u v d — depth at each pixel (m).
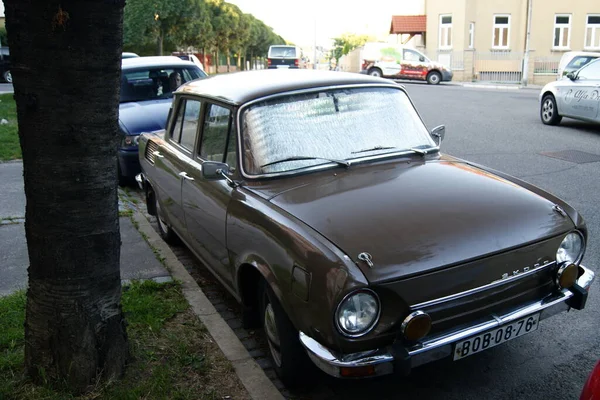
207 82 4.93
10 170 9.37
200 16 40.94
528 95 22.23
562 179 8.29
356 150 4.05
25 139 3.04
